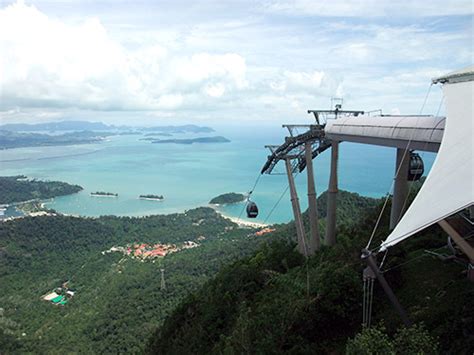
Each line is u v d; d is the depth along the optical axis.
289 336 18.81
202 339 28.17
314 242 33.69
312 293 20.95
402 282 20.00
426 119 22.56
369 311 18.16
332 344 18.27
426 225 11.94
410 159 24.75
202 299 35.84
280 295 24.75
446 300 16.92
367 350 12.41
